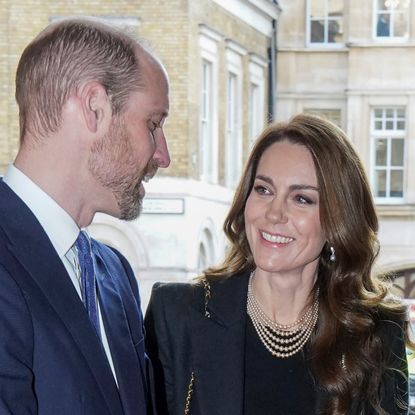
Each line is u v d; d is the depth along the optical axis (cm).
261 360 246
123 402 196
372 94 1238
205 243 1073
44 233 186
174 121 999
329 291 248
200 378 242
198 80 1036
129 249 984
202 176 1086
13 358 174
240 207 251
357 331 244
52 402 180
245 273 253
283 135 240
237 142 1200
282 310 247
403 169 1225
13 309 176
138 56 190
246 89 1209
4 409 170
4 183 188
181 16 985
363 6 1238
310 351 246
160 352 247
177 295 250
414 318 260
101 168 187
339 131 242
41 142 185
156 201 994
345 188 238
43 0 962
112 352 199
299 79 1266
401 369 249
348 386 241
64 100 182
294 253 238
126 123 188
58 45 183
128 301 215
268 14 1247
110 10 979
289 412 244
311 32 1268
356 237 242
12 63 955
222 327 245
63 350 182
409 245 1204
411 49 1230
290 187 236
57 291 184
